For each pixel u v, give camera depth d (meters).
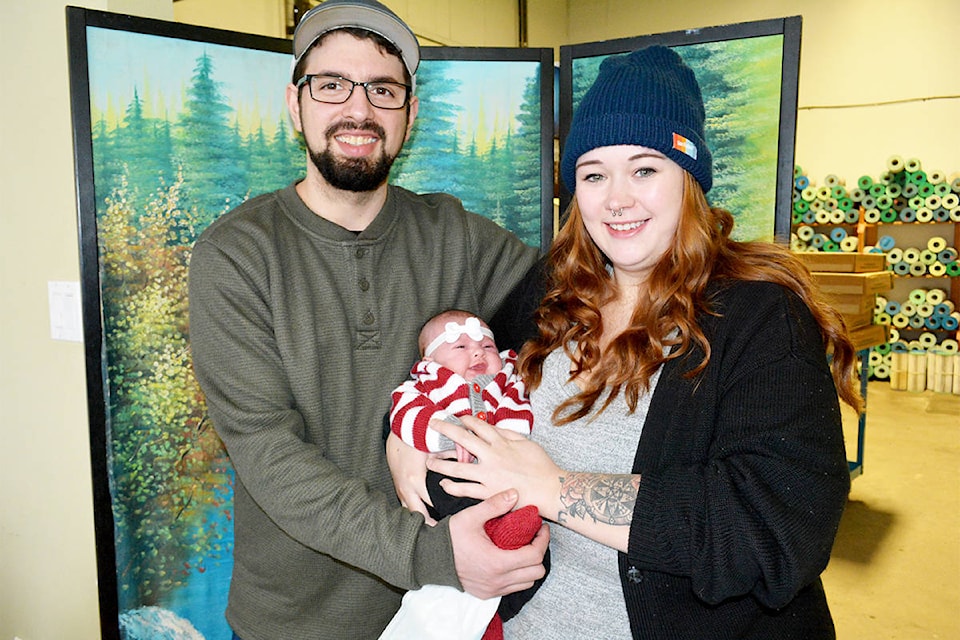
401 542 1.08
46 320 2.01
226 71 1.78
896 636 2.73
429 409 1.25
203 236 1.33
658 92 1.05
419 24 5.82
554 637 1.11
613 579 1.06
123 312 1.71
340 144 1.35
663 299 1.07
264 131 1.85
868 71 6.79
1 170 2.03
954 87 6.47
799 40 1.65
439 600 1.13
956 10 6.39
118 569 1.76
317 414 1.31
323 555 1.37
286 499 1.15
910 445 4.89
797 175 6.78
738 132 1.73
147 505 1.79
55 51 1.86
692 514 0.91
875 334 4.12
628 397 1.07
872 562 3.31
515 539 1.03
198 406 1.84
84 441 2.01
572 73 1.86
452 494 1.09
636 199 1.07
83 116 1.59
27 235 2.01
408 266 1.46
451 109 1.87
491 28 6.85
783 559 0.86
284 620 1.39
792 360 0.94
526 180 1.90
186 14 3.69
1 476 2.22
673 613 1.00
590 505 0.98
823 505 0.88
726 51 1.72
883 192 6.44
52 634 2.19
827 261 4.14
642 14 7.83
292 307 1.32
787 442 0.90
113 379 1.71
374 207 1.43
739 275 1.06
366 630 1.43
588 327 1.20
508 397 1.28
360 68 1.34
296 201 1.41
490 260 1.59
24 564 2.22
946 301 6.49
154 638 1.83
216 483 1.90
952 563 3.28
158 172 1.71
